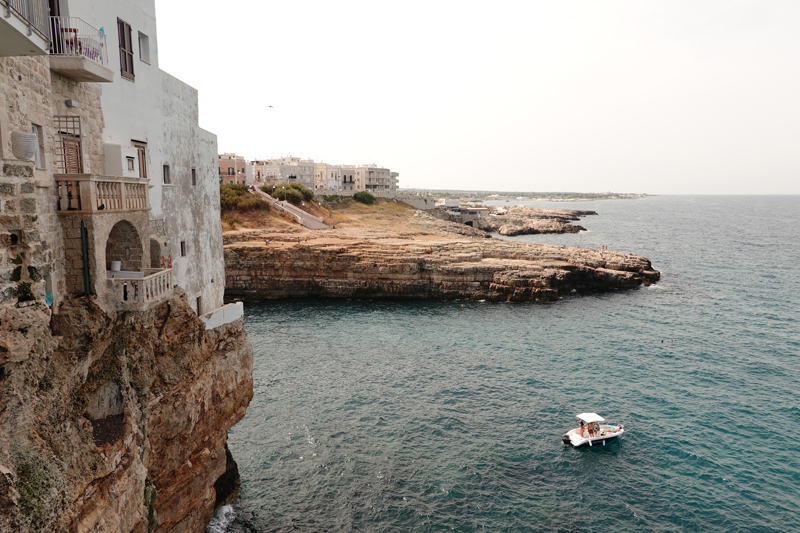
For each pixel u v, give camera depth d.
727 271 104.06
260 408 41.22
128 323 16.94
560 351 56.12
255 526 27.36
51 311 13.92
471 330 64.56
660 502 29.59
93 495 13.16
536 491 30.59
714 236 175.50
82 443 13.13
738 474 32.28
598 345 58.09
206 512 24.88
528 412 40.81
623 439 36.53
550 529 27.31
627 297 81.94
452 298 83.44
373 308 77.06
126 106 19.31
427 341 59.84
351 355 54.72
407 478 31.70
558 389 45.44
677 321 67.81
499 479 31.67
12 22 10.51
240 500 29.47
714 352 55.28
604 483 31.36
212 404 25.09
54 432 12.26
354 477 31.78
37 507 10.55
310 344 58.56
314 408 41.28
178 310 20.64
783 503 29.44
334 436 36.72
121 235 17.66
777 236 175.75
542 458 34.06
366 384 46.47
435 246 95.44
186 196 24.97
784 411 40.88
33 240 11.97
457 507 29.02
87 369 14.59
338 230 115.31
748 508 29.02
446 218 193.75
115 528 14.03
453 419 39.44
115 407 15.41
